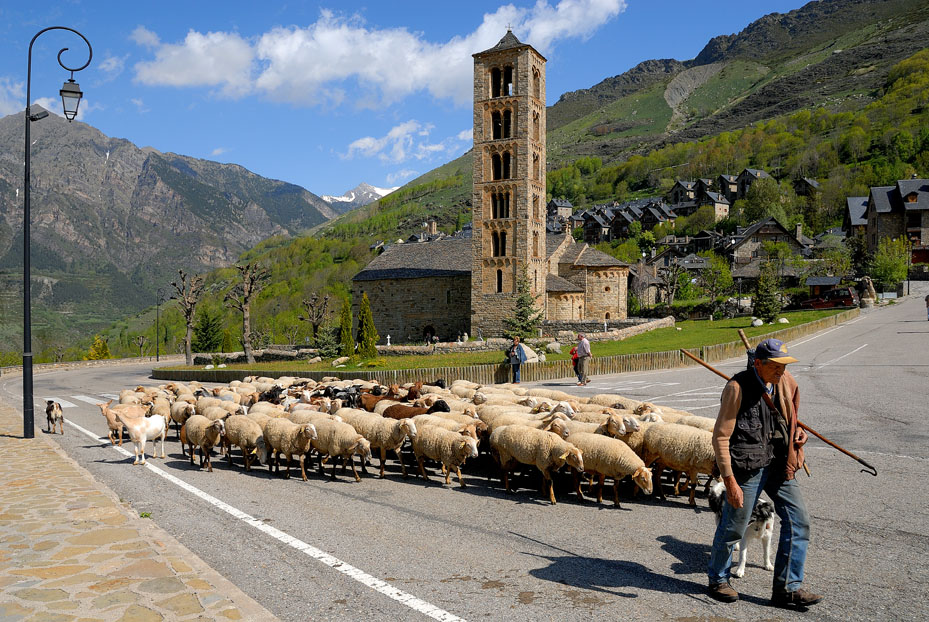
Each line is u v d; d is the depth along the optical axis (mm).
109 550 8055
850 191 166750
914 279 92812
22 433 20062
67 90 20234
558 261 78438
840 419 17328
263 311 172625
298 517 10445
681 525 9867
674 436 11023
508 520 10234
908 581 7395
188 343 76625
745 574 7836
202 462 15227
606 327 65250
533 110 69750
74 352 144500
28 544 8281
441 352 56781
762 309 62031
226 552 8688
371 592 7289
